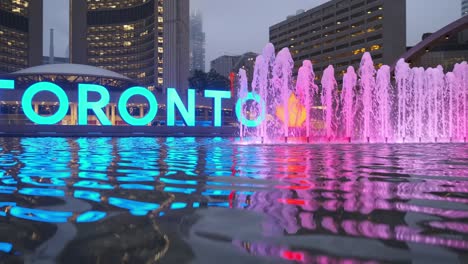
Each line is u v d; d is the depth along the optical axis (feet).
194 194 17.34
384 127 119.96
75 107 171.32
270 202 15.46
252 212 13.62
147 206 14.69
